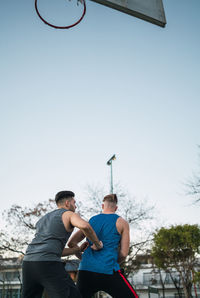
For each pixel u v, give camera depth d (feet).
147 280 111.04
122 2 20.53
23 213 65.51
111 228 10.77
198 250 86.43
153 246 89.35
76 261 57.36
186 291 86.99
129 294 9.66
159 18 21.59
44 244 8.95
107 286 9.89
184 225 90.99
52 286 8.46
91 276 10.00
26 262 8.89
